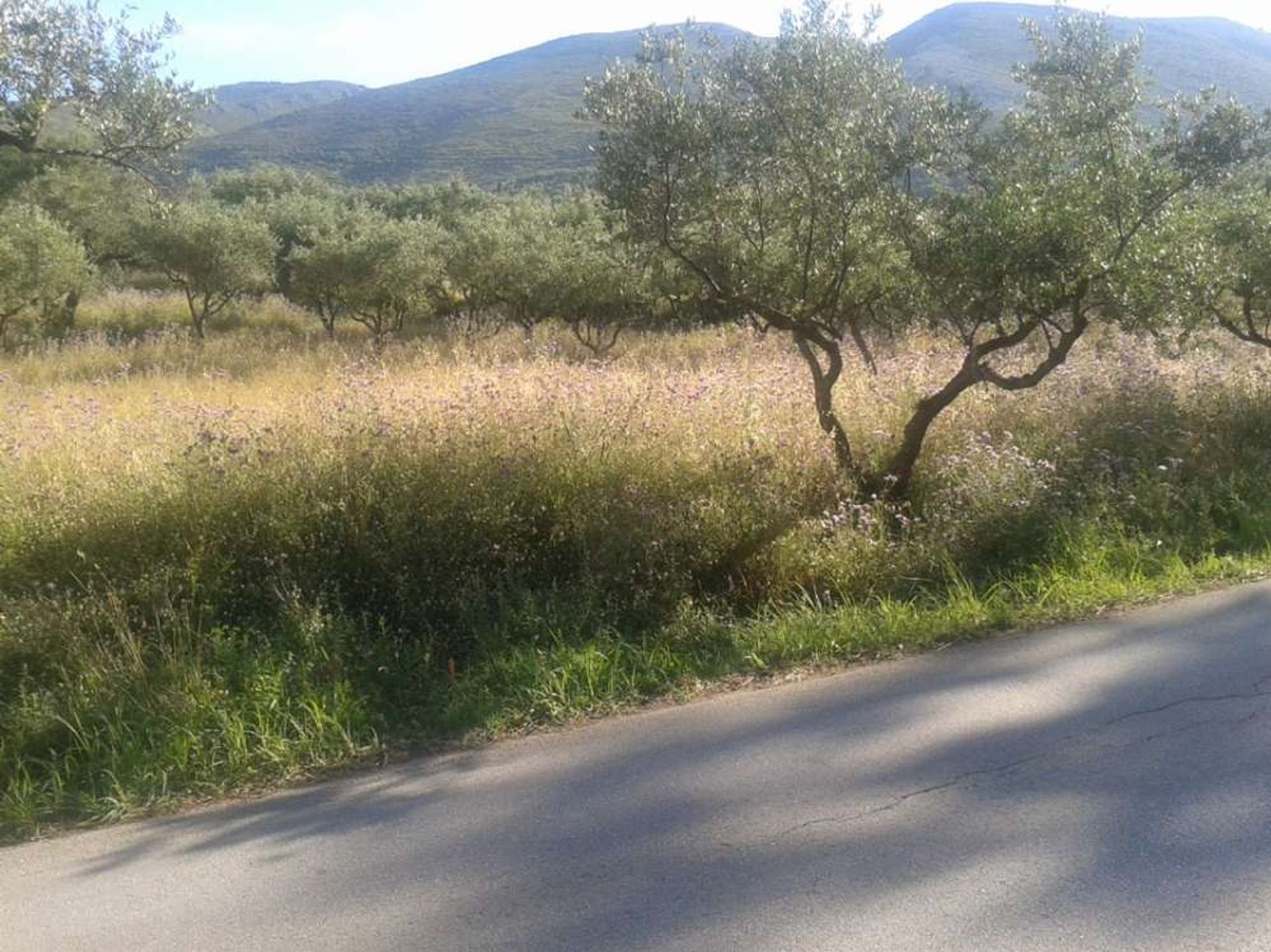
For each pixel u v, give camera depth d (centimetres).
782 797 407
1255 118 781
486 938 321
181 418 863
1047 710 485
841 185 749
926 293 795
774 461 787
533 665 559
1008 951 300
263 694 519
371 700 543
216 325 2661
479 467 707
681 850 369
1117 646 571
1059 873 342
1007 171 775
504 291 2356
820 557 693
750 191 780
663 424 824
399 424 764
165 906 353
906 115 772
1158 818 376
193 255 2348
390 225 2470
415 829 401
